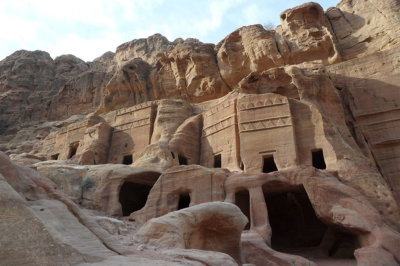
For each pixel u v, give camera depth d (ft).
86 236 21.21
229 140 72.79
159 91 123.44
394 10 93.04
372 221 42.34
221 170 57.36
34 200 23.40
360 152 65.77
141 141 92.38
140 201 75.92
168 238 28.40
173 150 77.00
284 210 66.23
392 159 69.72
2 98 179.32
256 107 70.18
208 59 114.93
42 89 188.14
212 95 113.80
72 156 105.09
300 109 66.69
